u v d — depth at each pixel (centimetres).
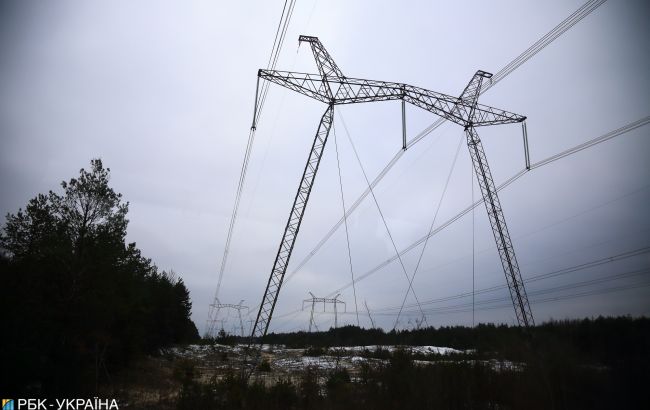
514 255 4409
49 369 2183
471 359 2589
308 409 2239
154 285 5306
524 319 4169
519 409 1977
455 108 4438
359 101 4200
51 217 2816
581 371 1986
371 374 2645
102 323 2856
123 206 3111
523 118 4528
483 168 4569
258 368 4184
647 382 1827
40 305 2514
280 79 4003
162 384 3422
